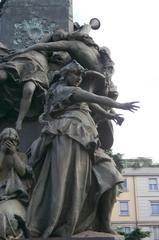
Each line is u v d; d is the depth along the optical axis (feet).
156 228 142.00
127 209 144.25
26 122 20.86
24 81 20.29
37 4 25.16
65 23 24.89
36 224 17.22
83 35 22.81
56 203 17.13
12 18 24.79
